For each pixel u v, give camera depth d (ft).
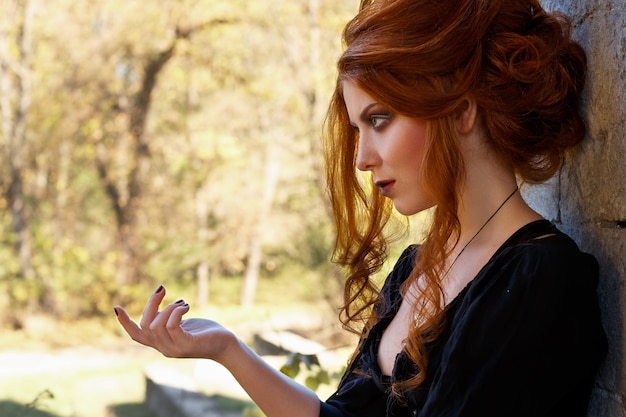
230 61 57.41
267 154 59.88
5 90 55.42
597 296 4.73
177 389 33.06
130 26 55.88
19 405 33.40
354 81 4.49
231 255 61.52
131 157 59.62
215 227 61.46
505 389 4.16
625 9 4.55
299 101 56.39
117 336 53.57
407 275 5.31
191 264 59.72
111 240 59.31
